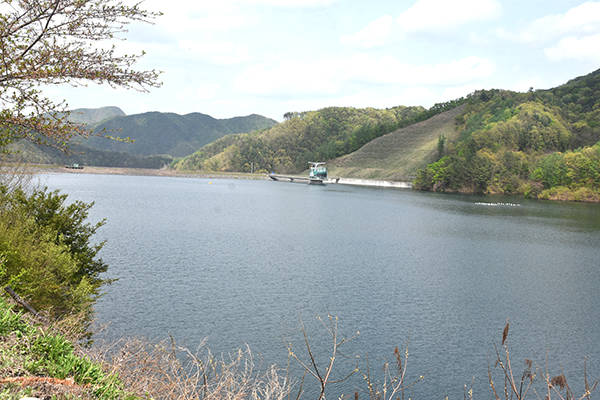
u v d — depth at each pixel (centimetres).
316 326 2605
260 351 2220
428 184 19450
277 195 15250
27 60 840
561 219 9012
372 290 3425
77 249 2212
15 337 790
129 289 3194
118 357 867
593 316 2945
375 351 2311
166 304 2884
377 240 6012
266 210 10000
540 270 4322
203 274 3725
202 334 2406
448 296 3328
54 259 1652
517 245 5791
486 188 17412
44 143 905
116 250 4659
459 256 4975
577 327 2739
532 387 2012
